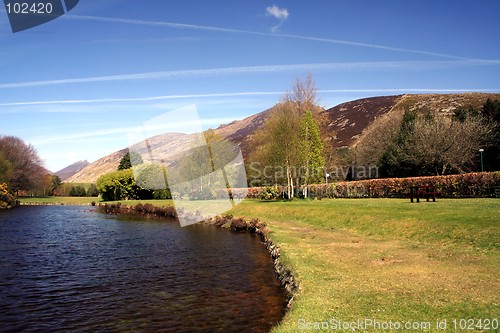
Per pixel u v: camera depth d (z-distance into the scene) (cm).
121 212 4925
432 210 2125
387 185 4091
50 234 3127
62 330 999
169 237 2723
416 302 861
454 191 3309
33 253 2208
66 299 1277
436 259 1334
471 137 4547
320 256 1495
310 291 1016
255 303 1148
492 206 2186
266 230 2511
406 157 4891
